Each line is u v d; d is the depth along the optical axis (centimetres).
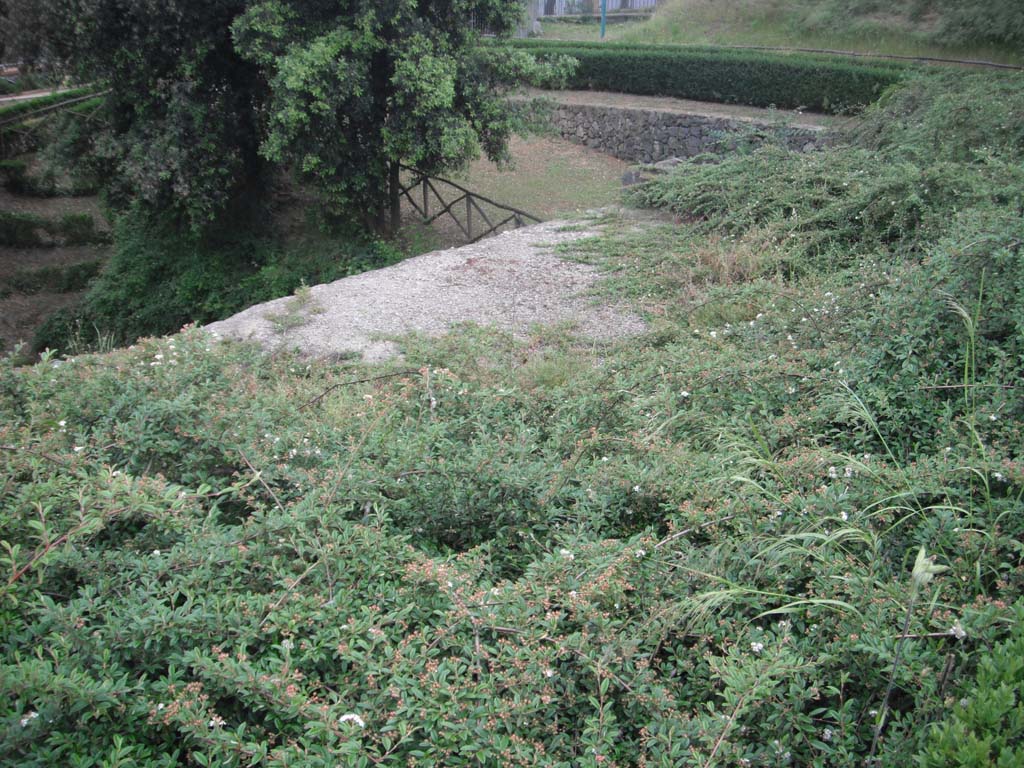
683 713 205
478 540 289
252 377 420
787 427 352
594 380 434
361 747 183
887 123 935
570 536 263
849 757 193
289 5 982
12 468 262
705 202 901
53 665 203
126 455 300
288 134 1002
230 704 212
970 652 213
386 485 292
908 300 394
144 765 195
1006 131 786
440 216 1314
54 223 1502
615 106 1552
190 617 211
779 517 270
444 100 997
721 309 605
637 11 2128
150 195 1059
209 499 290
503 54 1116
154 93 1056
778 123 1098
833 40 1546
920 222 673
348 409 399
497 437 348
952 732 171
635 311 685
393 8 999
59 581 238
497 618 218
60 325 1220
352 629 211
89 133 1180
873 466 297
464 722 191
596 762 186
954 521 255
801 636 235
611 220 949
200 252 1209
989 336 380
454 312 693
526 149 1638
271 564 244
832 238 722
